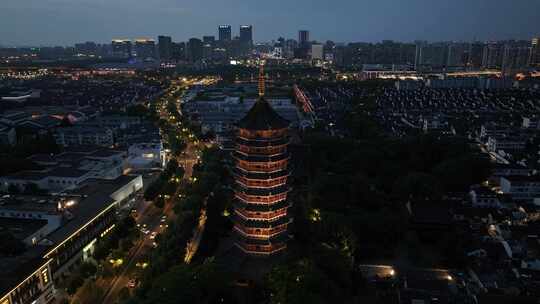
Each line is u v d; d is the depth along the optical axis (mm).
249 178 165000
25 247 165125
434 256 183625
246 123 165000
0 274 139000
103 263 179125
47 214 187375
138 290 146625
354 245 173500
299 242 185875
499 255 173625
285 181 173375
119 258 177500
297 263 149375
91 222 191875
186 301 129500
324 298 136125
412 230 199750
